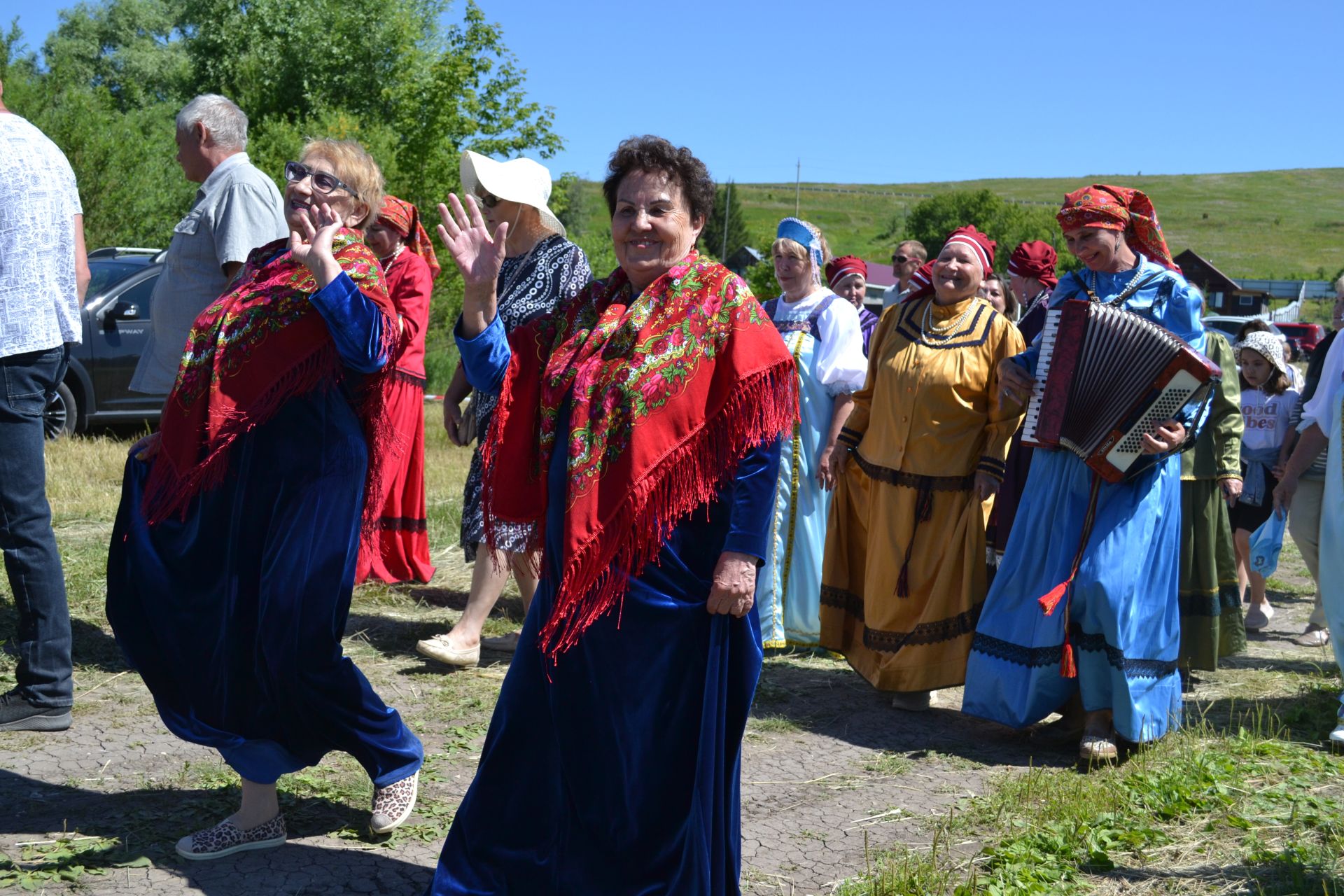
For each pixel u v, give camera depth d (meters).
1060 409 4.54
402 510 6.59
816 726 4.94
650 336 2.76
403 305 5.43
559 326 3.01
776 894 3.29
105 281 12.19
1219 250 150.62
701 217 2.95
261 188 5.09
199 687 3.32
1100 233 4.72
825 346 5.90
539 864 2.86
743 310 2.79
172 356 5.17
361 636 5.70
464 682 5.09
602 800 2.81
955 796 4.14
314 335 3.28
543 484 2.93
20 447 4.18
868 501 5.39
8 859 3.27
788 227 6.12
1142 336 4.43
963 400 5.13
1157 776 4.16
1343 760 4.48
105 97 24.58
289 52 34.03
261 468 3.26
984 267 5.31
